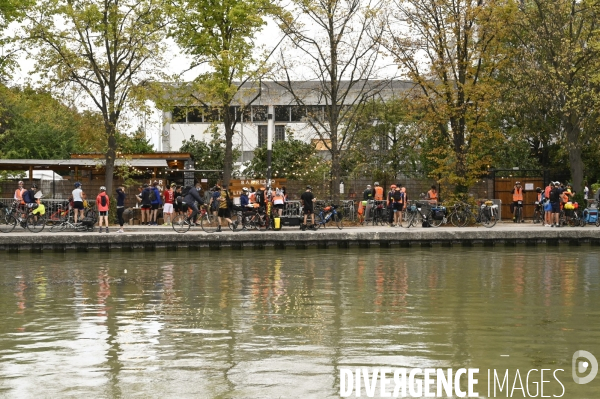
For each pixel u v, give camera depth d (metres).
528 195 46.25
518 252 32.62
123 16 40.41
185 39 43.09
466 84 41.84
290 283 22.22
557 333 14.60
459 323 15.59
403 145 55.31
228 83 43.47
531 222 44.81
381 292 20.23
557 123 50.09
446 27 42.12
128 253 32.56
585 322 15.79
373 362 12.19
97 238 33.41
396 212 39.66
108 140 41.12
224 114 44.09
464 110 42.66
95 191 44.03
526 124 50.62
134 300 18.97
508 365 12.15
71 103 40.78
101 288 21.36
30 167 43.38
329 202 40.56
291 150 56.38
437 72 42.25
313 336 14.19
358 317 16.28
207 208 39.25
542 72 43.91
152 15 41.09
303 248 34.41
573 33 46.25
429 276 23.89
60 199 40.03
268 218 36.47
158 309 17.50
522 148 52.16
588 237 35.97
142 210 39.84
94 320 16.11
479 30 42.16
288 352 12.84
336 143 43.22
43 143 64.12
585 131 46.53
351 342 13.66
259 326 15.23
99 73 41.06
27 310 17.55
